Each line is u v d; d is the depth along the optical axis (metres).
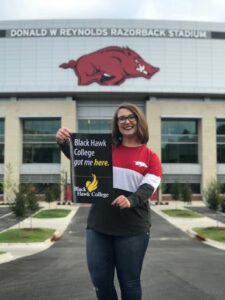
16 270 11.16
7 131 59.12
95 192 3.79
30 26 61.94
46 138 60.12
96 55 60.75
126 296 3.88
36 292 8.26
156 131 59.78
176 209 43.00
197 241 21.22
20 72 61.59
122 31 61.44
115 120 4.05
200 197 59.59
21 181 59.31
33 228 25.48
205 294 8.02
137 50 61.50
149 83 61.28
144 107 62.44
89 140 3.82
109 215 3.85
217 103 60.59
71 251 16.25
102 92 59.53
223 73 62.94
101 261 3.88
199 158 60.72
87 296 7.83
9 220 31.97
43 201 54.47
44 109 59.41
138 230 3.85
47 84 61.12
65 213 37.66
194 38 62.81
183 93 59.88
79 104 61.84
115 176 3.89
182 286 8.77
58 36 61.50
